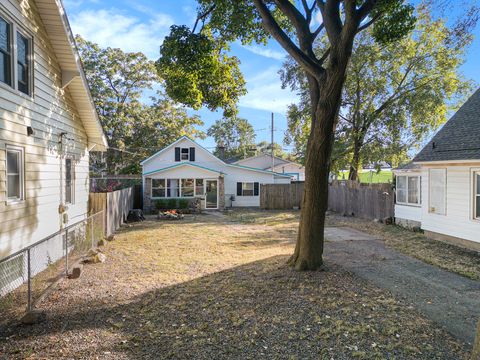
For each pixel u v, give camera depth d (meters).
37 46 6.84
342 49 5.75
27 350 3.62
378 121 20.70
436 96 18.55
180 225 14.97
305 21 6.91
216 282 6.04
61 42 7.56
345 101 21.12
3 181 5.53
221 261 7.83
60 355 3.51
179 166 21.91
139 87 31.22
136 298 5.26
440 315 4.68
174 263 7.68
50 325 4.27
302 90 21.39
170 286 5.88
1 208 5.46
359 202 17.38
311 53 6.77
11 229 5.77
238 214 19.84
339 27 6.03
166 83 8.88
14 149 5.93
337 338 3.86
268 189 22.69
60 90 8.18
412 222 13.24
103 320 4.42
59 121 8.14
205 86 9.48
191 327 4.18
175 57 7.77
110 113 29.30
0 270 5.35
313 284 5.69
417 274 6.86
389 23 7.14
